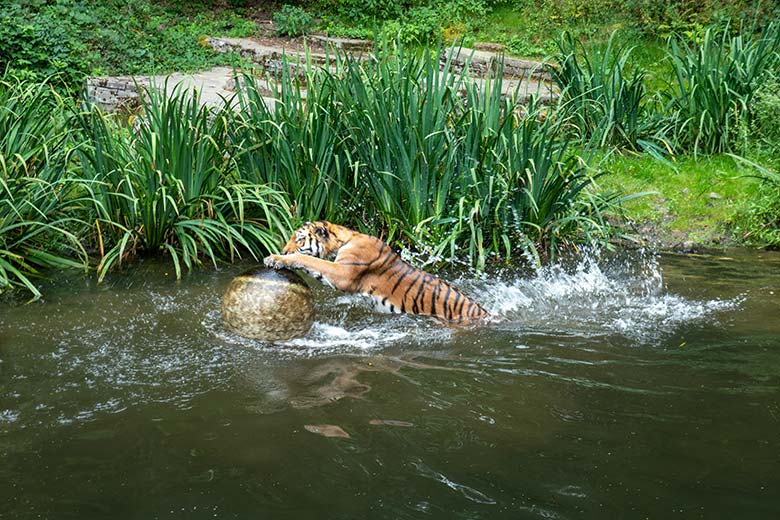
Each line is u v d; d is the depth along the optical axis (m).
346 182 7.44
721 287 6.29
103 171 6.79
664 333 5.23
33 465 3.52
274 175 7.30
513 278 6.54
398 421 3.96
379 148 7.02
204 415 4.02
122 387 4.36
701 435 3.79
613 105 9.40
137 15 14.65
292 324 5.04
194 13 15.59
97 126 6.85
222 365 4.68
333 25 15.44
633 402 4.17
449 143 6.95
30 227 6.52
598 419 3.98
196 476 3.43
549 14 14.65
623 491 3.31
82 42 12.97
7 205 6.25
